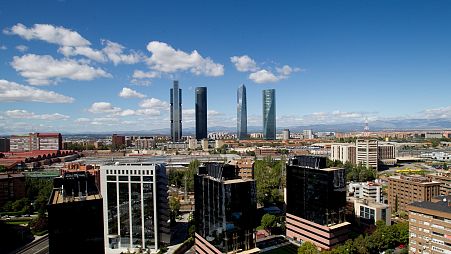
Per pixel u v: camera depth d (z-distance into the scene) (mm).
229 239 148625
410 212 167875
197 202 178000
